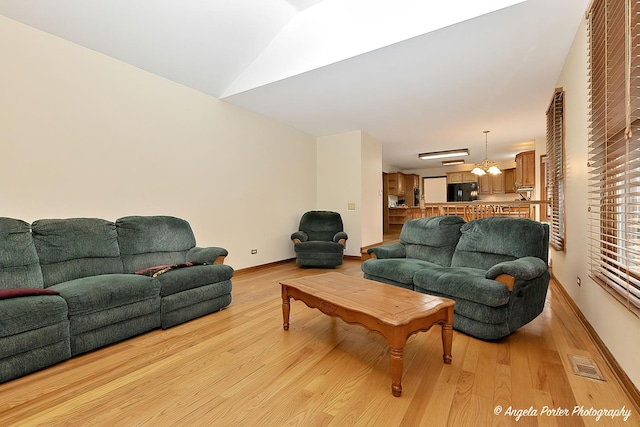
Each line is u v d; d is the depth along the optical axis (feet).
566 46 9.12
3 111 7.83
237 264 14.48
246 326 8.29
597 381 5.46
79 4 8.13
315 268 16.06
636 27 4.56
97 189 9.66
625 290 5.12
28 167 8.25
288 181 17.71
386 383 5.51
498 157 28.73
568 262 10.10
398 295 6.72
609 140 5.93
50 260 7.72
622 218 5.81
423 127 17.93
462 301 7.57
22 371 5.72
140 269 9.41
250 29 10.54
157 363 6.29
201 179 12.84
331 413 4.69
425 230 11.07
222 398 5.10
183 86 12.14
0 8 7.71
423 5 8.34
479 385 5.39
